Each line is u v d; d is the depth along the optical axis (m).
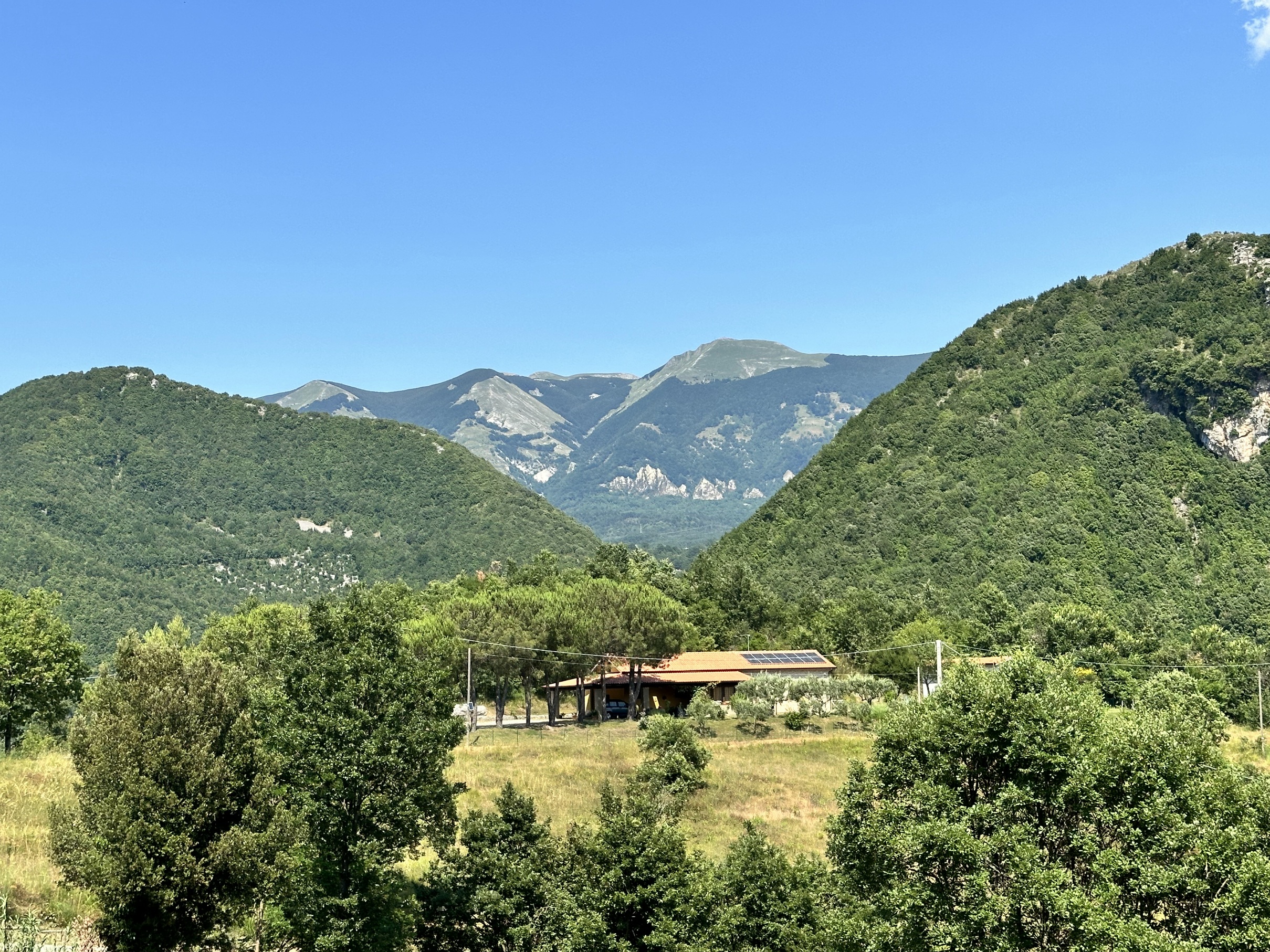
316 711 33.75
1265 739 85.62
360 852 31.98
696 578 153.75
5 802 38.06
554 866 37.75
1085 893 27.25
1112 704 101.69
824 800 63.94
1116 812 29.06
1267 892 26.27
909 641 114.00
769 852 37.28
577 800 58.38
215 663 30.16
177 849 26.45
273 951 32.66
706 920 34.66
